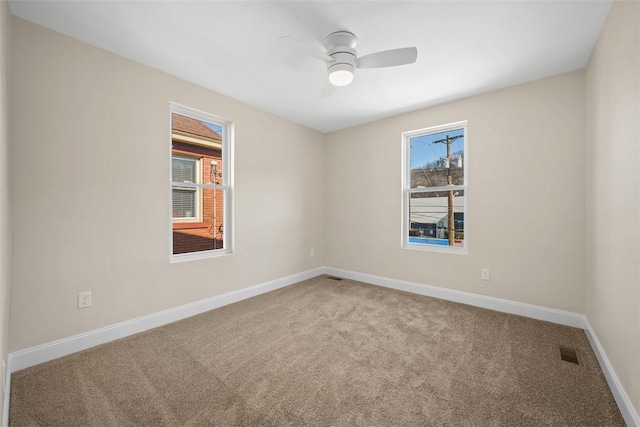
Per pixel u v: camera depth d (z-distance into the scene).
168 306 2.65
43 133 1.95
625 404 1.45
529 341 2.27
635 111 1.44
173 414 1.48
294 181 4.04
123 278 2.34
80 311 2.12
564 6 1.76
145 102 2.47
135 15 1.85
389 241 3.83
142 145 2.46
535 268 2.75
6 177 1.55
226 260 3.16
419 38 2.08
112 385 1.71
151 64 2.47
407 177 3.76
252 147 3.44
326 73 2.63
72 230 2.08
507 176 2.89
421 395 1.63
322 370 1.88
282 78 2.73
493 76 2.67
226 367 1.91
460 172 3.33
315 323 2.64
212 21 1.91
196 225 4.46
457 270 3.24
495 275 2.98
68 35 2.05
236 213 3.27
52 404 1.54
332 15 1.84
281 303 3.18
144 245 2.47
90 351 2.10
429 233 3.58
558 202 2.62
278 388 1.70
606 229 1.90
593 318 2.25
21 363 1.85
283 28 1.98
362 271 4.12
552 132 2.65
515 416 1.47
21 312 1.86
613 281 1.75
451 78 2.71
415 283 3.58
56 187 2.00
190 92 2.81
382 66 2.15
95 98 2.19
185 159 4.51
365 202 4.09
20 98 1.85
